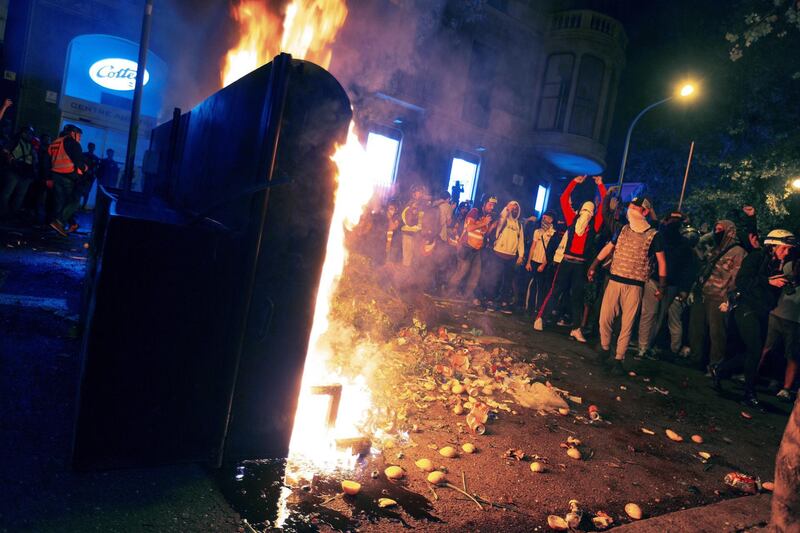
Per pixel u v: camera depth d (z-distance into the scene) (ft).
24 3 44.01
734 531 9.30
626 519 9.36
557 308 33.17
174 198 13.50
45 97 45.80
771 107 62.39
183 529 6.78
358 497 8.39
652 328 24.94
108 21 47.16
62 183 29.66
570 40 71.92
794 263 20.53
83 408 7.31
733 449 14.38
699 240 26.37
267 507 7.61
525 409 14.48
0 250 22.47
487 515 8.58
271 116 7.59
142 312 7.43
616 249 20.22
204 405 8.08
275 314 8.28
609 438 13.50
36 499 6.74
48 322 14.05
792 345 21.27
